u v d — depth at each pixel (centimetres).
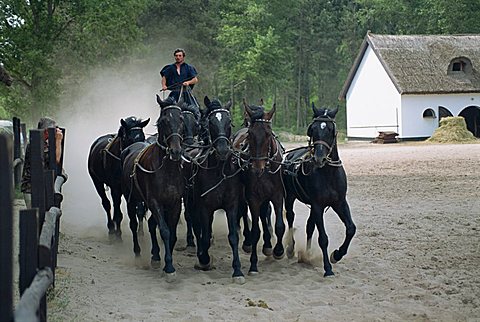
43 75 3638
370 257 1179
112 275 1084
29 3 3672
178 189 1076
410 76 5134
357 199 1878
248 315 861
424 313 857
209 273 1116
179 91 1279
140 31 4072
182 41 5888
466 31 7356
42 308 581
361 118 5616
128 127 1380
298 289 992
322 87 8375
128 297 945
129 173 1188
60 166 1195
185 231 1512
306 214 1695
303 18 7994
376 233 1379
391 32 8156
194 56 6025
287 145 4669
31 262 516
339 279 1043
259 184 1090
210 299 942
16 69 3669
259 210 1118
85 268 1107
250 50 6794
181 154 1046
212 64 6253
